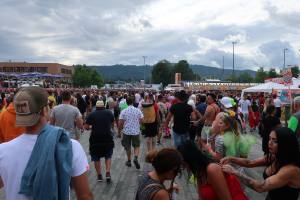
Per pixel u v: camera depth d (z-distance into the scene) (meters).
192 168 4.19
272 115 9.60
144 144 17.84
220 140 6.38
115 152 15.63
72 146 2.78
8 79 48.97
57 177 2.63
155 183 3.83
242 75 132.25
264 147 9.65
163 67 139.38
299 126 6.94
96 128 10.13
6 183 2.71
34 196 2.57
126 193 9.19
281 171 4.14
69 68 144.62
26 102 2.68
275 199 4.21
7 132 5.43
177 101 11.16
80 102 25.17
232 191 4.16
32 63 124.19
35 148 2.67
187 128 10.95
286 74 21.52
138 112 12.02
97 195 9.02
